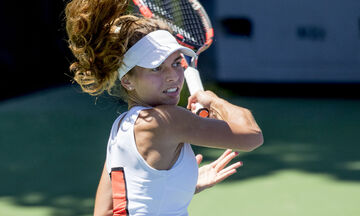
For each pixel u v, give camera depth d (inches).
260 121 1167.6
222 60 1499.8
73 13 285.6
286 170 844.0
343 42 1397.6
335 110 1234.6
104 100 1432.1
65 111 1348.4
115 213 287.6
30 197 778.2
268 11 1440.7
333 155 909.8
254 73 1481.3
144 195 278.8
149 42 278.8
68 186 817.5
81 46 289.3
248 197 736.3
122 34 280.1
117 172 284.7
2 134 1151.6
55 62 1765.5
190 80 342.0
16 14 1691.7
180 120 276.1
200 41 402.0
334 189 754.8
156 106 289.0
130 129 279.6
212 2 1482.5
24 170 900.6
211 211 690.8
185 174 283.1
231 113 297.6
